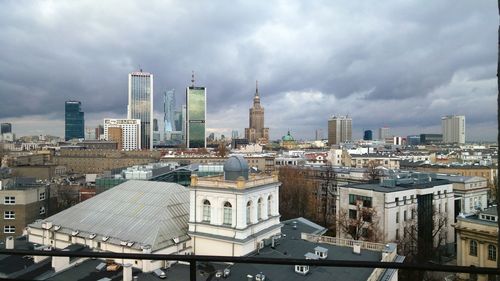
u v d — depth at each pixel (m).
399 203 85.19
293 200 132.38
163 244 45.25
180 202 54.69
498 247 7.08
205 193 48.38
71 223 53.34
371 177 128.12
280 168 160.75
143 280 40.81
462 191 101.88
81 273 42.91
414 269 6.94
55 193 101.06
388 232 82.44
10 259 46.97
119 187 61.09
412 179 95.06
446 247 93.00
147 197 55.62
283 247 49.03
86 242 49.19
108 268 43.34
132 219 50.81
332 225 117.50
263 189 50.16
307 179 143.00
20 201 82.81
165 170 128.75
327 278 40.38
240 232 45.78
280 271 41.78
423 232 88.94
